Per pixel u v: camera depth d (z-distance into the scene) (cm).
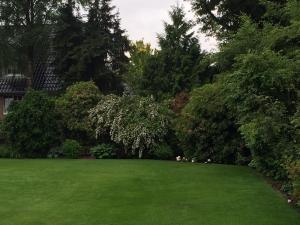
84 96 1873
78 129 1839
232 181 1133
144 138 1666
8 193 1020
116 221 788
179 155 1698
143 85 1995
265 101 1033
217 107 1516
